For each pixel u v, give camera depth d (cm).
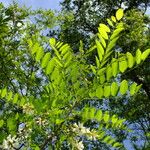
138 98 1944
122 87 295
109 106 1955
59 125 333
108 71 300
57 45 314
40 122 327
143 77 1984
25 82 1104
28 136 330
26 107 324
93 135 335
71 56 316
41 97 322
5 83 1072
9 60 1126
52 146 335
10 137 327
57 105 323
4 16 1091
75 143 334
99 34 298
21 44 1170
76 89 318
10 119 327
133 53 1973
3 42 1123
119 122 332
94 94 309
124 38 1981
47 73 316
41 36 1351
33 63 1203
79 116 331
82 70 321
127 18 1933
